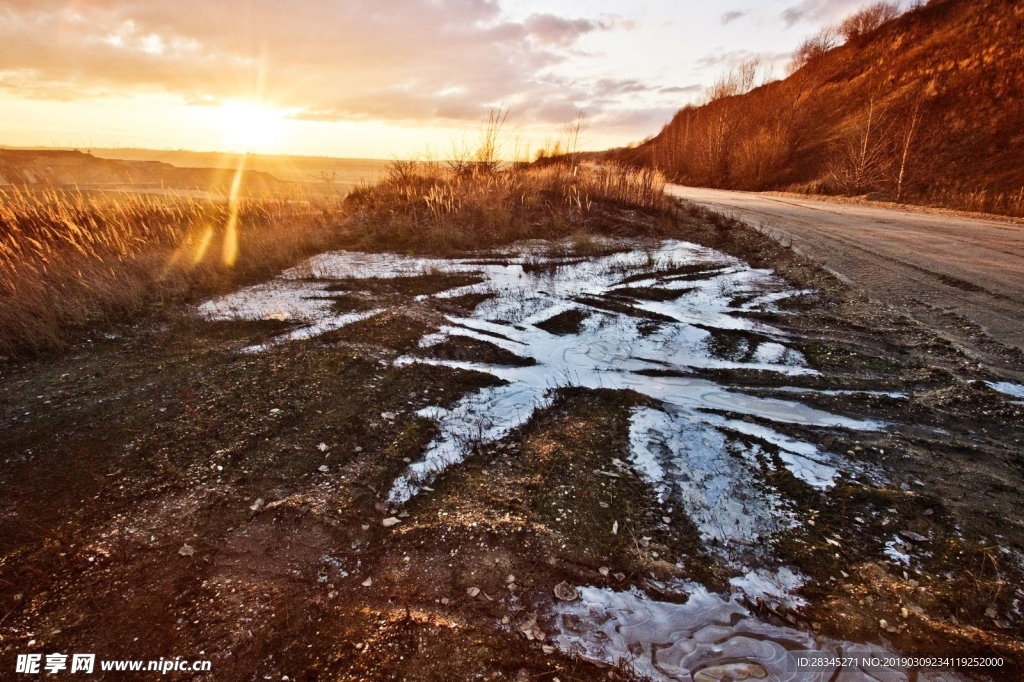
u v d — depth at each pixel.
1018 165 18.06
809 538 2.88
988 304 6.30
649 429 3.99
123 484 3.34
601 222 12.50
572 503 3.16
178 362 5.11
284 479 3.41
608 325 6.16
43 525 2.97
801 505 3.14
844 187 24.00
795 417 4.10
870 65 33.91
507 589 2.54
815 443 3.75
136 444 3.74
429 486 3.38
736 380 4.71
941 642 2.25
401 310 6.66
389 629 2.31
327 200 14.60
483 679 2.08
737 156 33.16
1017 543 2.75
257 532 2.93
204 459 3.60
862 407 4.18
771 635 2.32
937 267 8.05
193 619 2.38
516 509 3.09
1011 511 2.98
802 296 7.06
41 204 9.27
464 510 3.11
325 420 4.09
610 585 2.57
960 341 5.25
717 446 3.76
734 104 38.06
